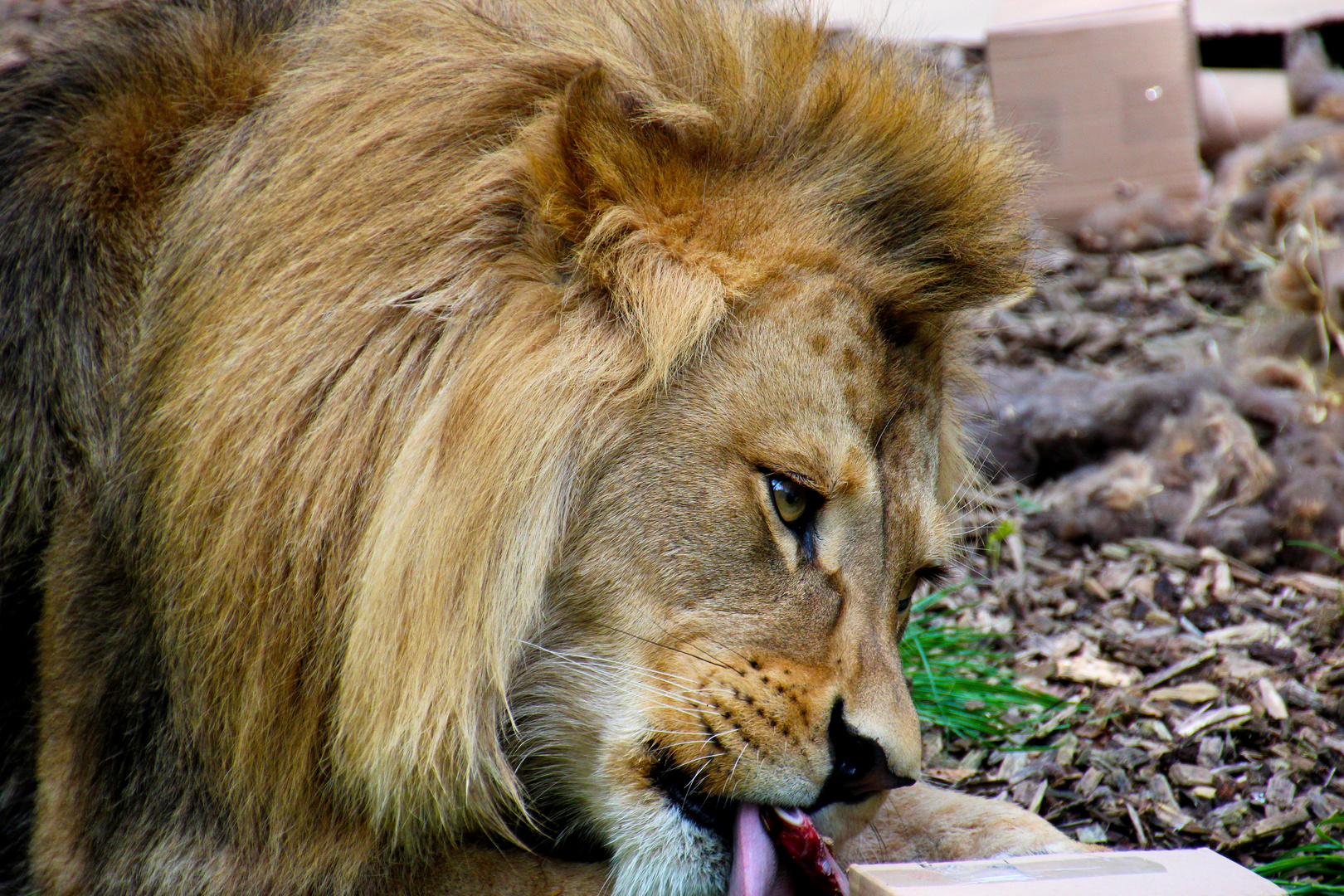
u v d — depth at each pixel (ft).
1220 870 17.34
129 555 18.57
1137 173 49.14
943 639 29.94
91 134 19.77
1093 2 49.96
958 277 20.57
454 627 17.89
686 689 18.57
